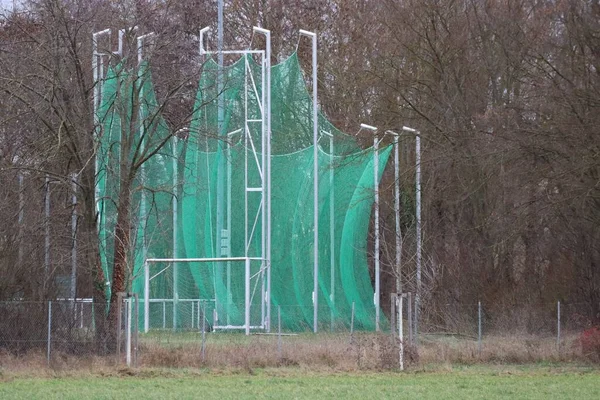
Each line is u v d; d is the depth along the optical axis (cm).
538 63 13200
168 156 12838
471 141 13762
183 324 13725
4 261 9888
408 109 16600
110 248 12119
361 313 13675
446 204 15925
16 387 7625
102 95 11225
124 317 9344
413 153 16875
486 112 14412
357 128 18262
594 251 13725
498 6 15488
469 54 16025
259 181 13538
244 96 13262
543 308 13825
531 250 15250
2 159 10506
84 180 10356
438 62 15925
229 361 9231
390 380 8212
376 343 9531
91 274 10625
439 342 10888
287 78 14038
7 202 10238
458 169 15288
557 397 7200
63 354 9181
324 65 19000
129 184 10400
